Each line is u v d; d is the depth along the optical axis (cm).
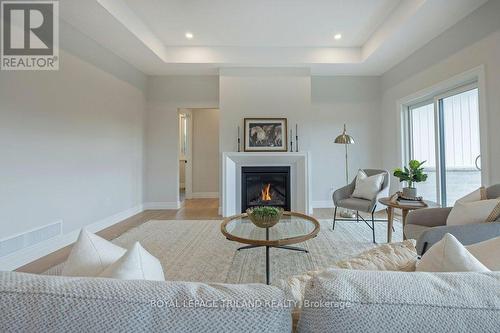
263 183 444
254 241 176
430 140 371
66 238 285
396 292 46
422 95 358
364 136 483
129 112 421
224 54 417
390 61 412
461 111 310
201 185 652
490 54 252
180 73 470
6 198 222
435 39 329
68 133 290
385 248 91
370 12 321
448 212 198
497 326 43
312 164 485
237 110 441
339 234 309
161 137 486
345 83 483
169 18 333
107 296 47
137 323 45
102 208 349
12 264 225
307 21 340
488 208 158
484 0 253
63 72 284
